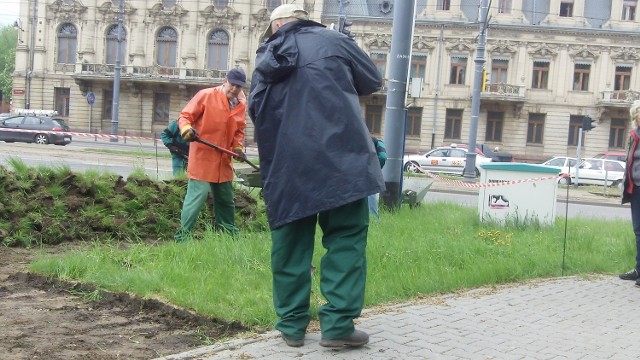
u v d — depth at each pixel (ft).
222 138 23.90
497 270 21.86
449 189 79.41
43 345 13.16
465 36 164.55
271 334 14.52
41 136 113.29
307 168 13.03
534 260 24.18
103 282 16.97
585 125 96.48
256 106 13.78
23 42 174.29
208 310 15.35
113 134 147.02
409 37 38.01
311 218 13.80
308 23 13.83
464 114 165.99
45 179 25.95
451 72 166.30
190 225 23.89
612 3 161.89
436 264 22.33
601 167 109.60
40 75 173.68
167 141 34.14
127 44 171.53
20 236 22.31
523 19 163.22
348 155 13.04
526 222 32.68
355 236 13.56
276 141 13.53
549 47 162.91
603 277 23.68
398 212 36.42
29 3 173.27
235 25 169.89
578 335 15.85
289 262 13.80
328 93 13.11
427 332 15.25
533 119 166.20
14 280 18.10
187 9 169.99
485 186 33.12
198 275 18.06
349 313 13.43
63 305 16.05
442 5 165.89
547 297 19.75
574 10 163.02
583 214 54.24
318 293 17.43
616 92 160.76
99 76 168.35
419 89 56.59
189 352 13.08
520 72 163.53
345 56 13.43
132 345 13.61
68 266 18.11
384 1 169.27
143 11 170.50
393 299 18.30
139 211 26.18
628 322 17.40
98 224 24.22
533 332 15.85
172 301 15.90
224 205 25.18
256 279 18.37
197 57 171.12
